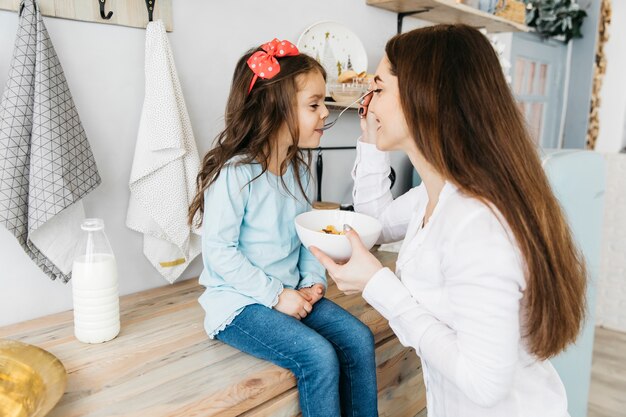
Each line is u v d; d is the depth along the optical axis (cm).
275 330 105
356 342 110
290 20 166
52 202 110
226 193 111
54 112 109
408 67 77
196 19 142
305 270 128
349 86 168
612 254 273
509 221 70
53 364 92
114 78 129
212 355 108
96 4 121
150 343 112
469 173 73
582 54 345
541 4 298
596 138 350
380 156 116
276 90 115
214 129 152
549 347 74
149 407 87
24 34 106
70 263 122
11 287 120
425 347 78
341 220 117
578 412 162
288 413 102
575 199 137
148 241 139
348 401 111
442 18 217
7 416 78
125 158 135
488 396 69
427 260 80
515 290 68
